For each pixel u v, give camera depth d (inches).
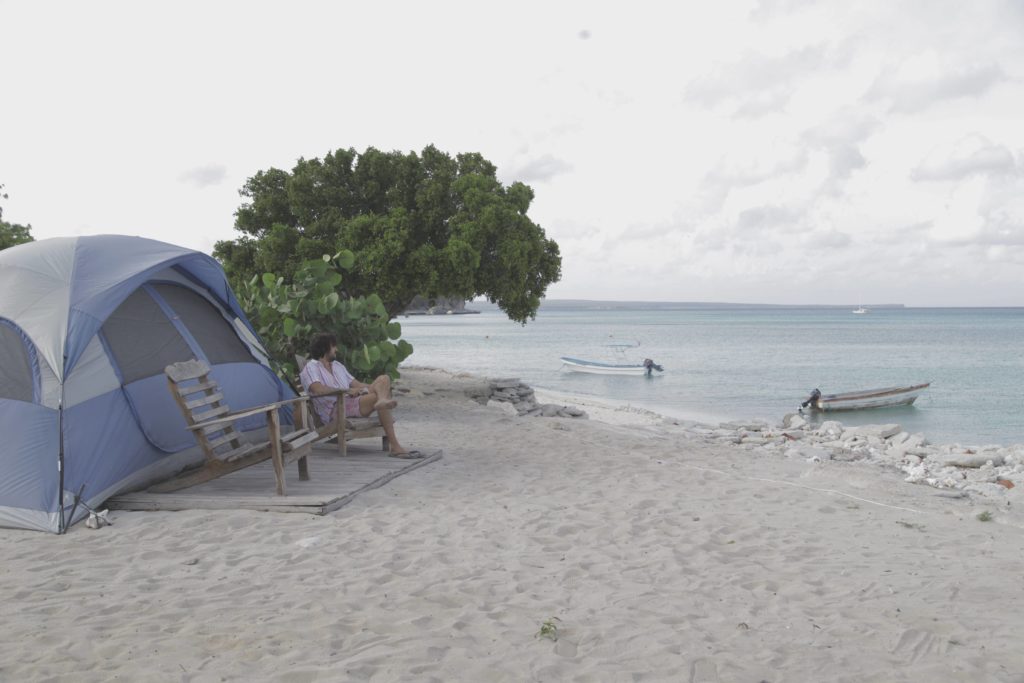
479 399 784.9
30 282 287.9
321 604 194.1
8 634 171.9
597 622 185.9
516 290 786.2
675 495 326.6
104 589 202.8
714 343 2962.6
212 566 223.1
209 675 152.9
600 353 2332.7
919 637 179.8
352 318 553.0
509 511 290.4
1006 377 1491.1
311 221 801.6
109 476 281.9
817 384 1355.8
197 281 364.2
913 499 348.5
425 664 159.9
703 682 154.6
